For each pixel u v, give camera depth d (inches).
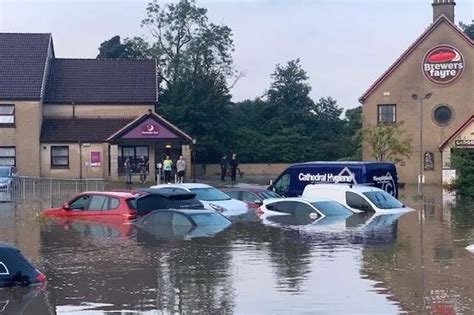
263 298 551.2
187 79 2898.6
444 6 2297.0
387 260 714.8
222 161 2422.5
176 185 1248.8
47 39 2502.5
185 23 3024.1
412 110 2284.7
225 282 609.9
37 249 805.9
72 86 2443.4
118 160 2293.3
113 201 1087.0
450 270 659.4
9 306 532.7
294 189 1322.6
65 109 2395.4
